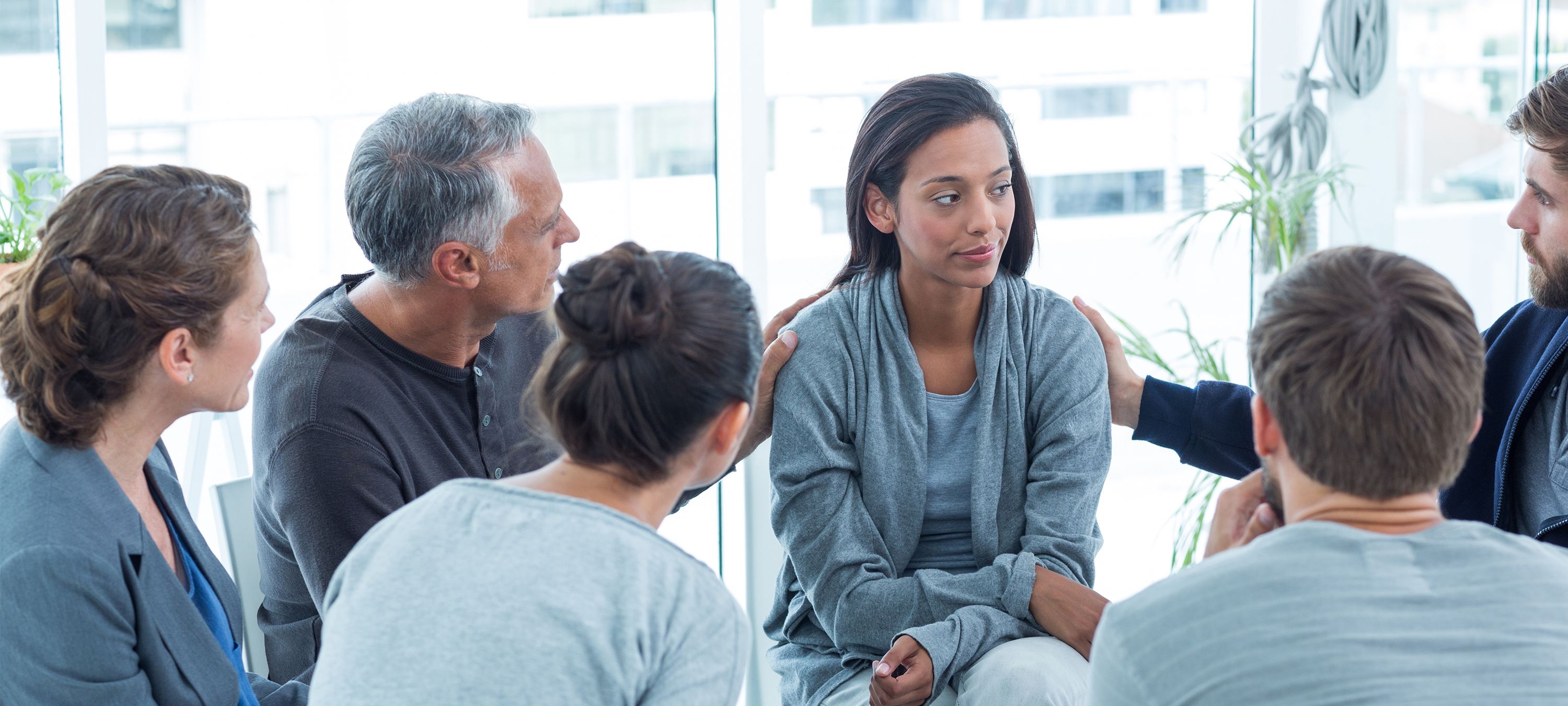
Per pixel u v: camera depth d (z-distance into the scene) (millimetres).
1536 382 1480
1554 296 1449
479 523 973
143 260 1069
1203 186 2871
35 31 2219
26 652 1053
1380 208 2582
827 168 3098
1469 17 2596
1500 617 840
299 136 3900
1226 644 851
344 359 1498
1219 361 2834
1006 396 1645
